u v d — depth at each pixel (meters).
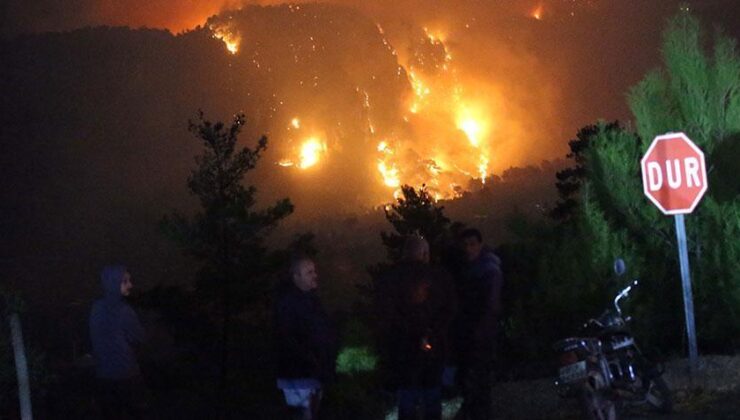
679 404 10.72
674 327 13.76
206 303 21.31
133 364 10.26
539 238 15.87
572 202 20.03
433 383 8.87
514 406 11.79
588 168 14.95
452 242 10.44
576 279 13.84
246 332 21.11
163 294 21.16
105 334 10.15
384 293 8.91
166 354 22.84
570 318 13.98
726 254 13.24
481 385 9.96
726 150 13.55
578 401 9.64
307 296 9.10
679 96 14.13
